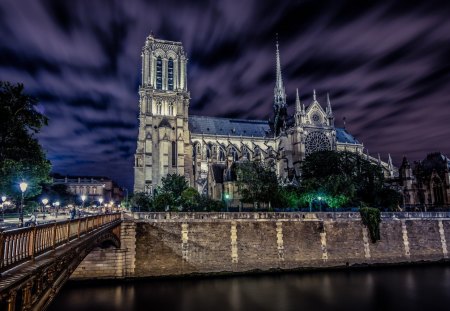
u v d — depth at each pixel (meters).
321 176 74.12
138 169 109.50
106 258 45.97
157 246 48.72
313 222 54.97
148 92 115.25
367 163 77.19
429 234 59.50
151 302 37.19
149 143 110.94
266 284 44.81
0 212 59.91
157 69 121.25
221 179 93.12
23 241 13.53
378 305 36.94
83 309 34.75
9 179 38.41
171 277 47.78
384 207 73.75
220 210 72.19
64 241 19.52
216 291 41.53
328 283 45.41
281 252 52.59
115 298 38.44
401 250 57.44
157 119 115.31
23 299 12.52
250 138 131.50
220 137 128.12
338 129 156.50
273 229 53.22
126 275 46.38
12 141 39.06
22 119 39.25
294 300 38.34
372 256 55.97
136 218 49.19
